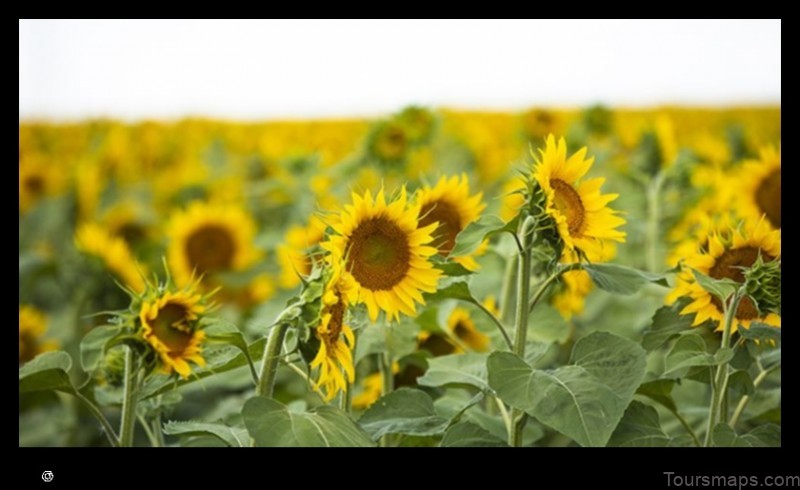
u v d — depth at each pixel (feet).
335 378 6.38
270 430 6.05
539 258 7.16
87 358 7.51
